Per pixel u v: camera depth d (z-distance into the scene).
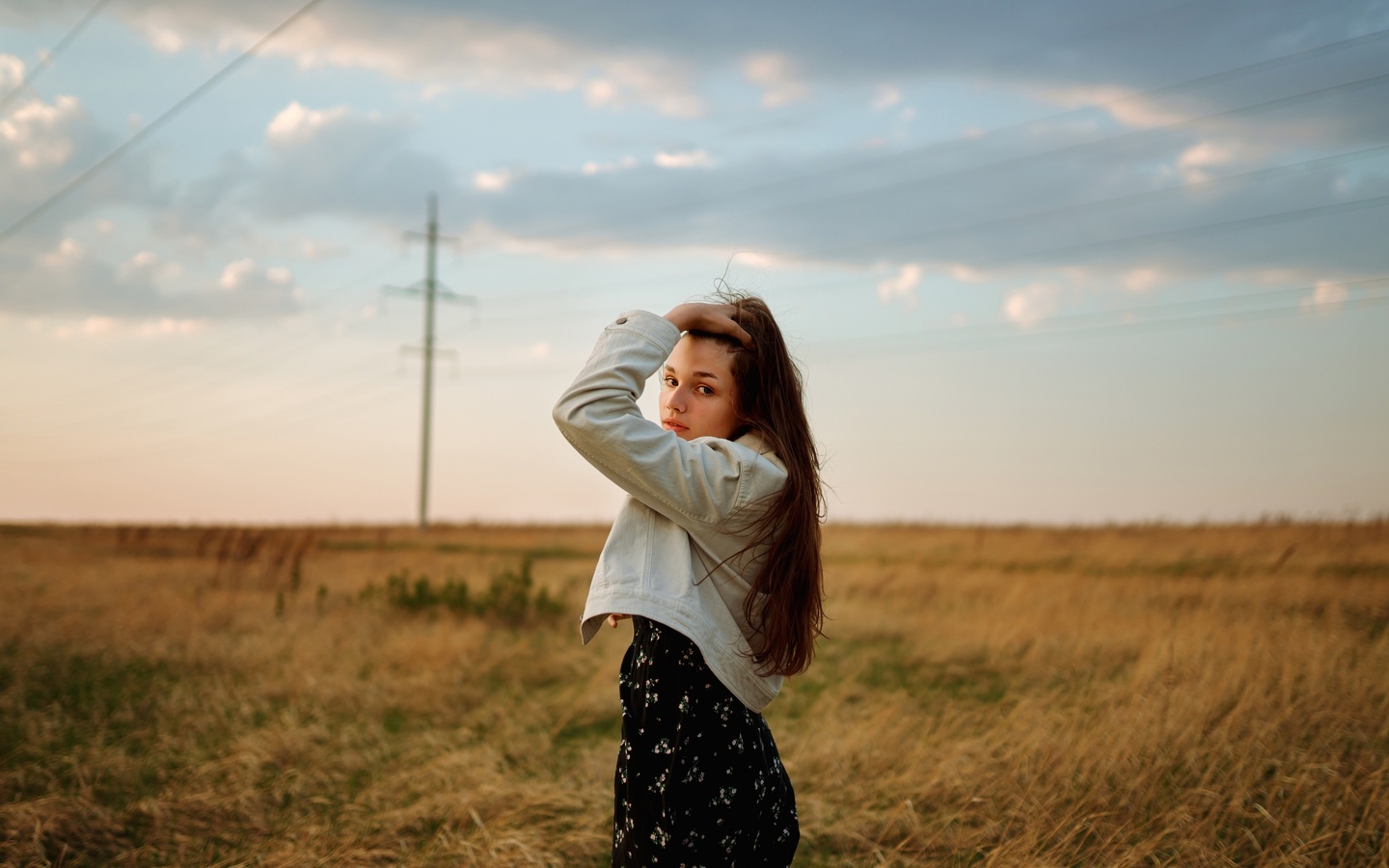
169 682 6.87
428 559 22.41
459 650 7.69
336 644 8.65
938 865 3.29
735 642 1.59
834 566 16.17
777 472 1.63
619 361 1.56
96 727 5.39
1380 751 3.98
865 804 3.84
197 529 29.95
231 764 4.48
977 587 12.33
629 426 1.53
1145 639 7.24
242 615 10.36
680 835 1.51
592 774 4.41
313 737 5.18
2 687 6.59
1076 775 3.87
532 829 3.56
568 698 6.21
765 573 1.62
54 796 3.93
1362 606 8.66
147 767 4.57
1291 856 3.03
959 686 6.61
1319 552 13.15
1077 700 5.14
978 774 3.99
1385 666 5.29
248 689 6.46
